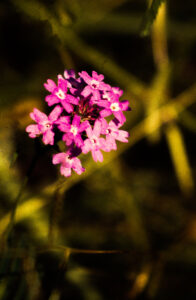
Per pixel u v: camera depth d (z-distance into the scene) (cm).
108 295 33
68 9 39
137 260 36
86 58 44
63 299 32
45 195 36
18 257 27
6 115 33
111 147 23
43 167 37
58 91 22
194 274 36
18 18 41
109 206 43
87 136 23
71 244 37
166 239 40
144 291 34
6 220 33
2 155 24
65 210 41
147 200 46
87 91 23
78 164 22
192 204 45
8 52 42
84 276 34
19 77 41
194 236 40
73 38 43
